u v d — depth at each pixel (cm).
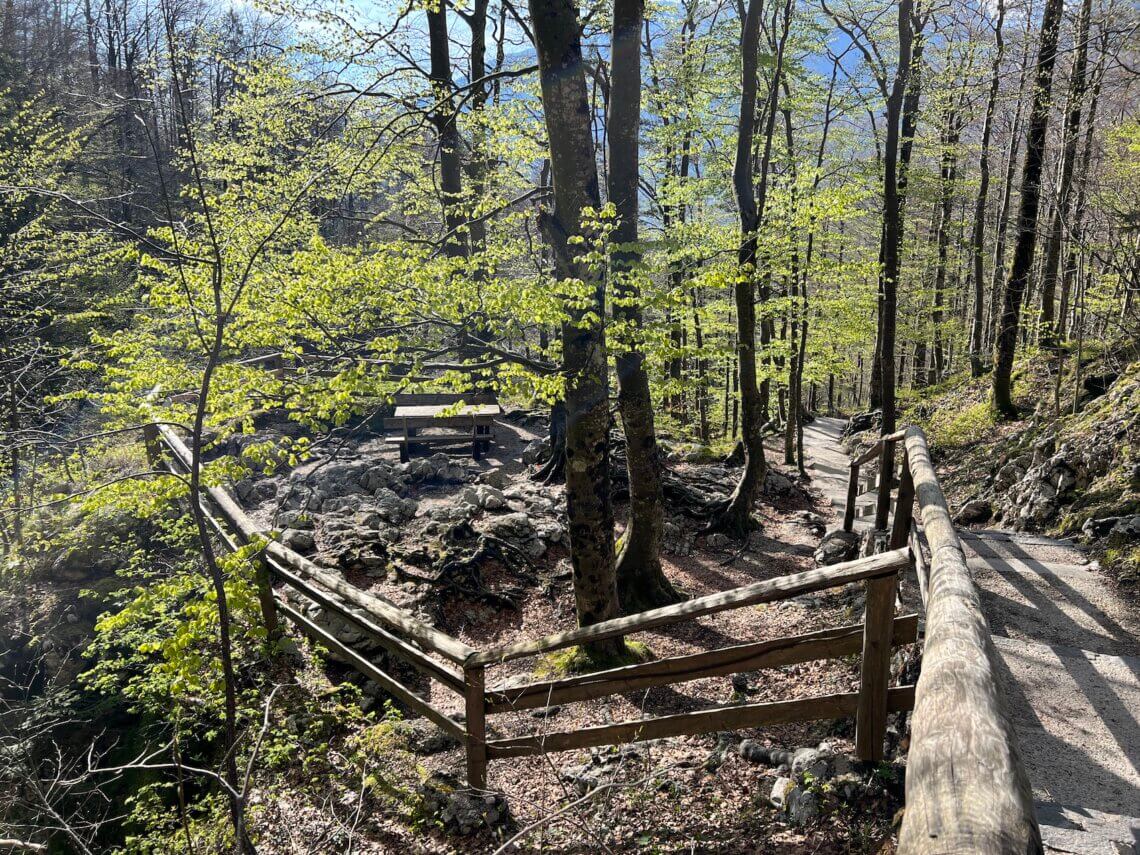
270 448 540
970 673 146
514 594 904
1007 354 1483
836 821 384
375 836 496
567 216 716
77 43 2250
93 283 1357
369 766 563
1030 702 428
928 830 96
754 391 1144
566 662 746
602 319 707
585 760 554
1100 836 298
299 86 1178
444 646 499
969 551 719
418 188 1276
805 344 1753
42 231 1188
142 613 545
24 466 1017
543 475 1252
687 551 1088
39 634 907
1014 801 97
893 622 395
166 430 906
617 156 816
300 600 793
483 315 710
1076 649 488
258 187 1033
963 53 1611
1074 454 906
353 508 1057
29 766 617
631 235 827
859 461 989
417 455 1363
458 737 512
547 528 1027
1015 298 1467
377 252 712
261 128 1224
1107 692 434
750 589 415
